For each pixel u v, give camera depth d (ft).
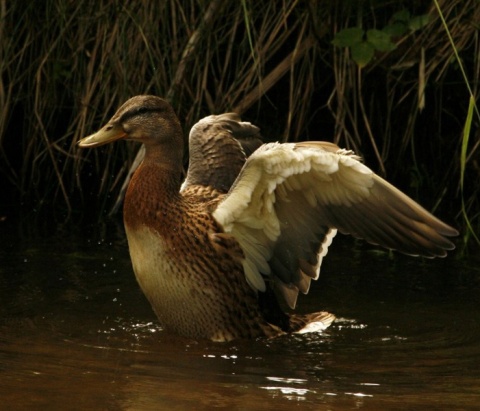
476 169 43.65
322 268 34.63
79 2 43.16
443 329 28.68
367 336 28.17
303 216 28.37
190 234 28.14
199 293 28.30
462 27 41.57
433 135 45.37
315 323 29.22
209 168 31.58
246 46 43.91
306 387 23.38
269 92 45.42
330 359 26.08
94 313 29.60
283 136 44.09
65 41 44.52
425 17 40.29
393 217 27.45
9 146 45.42
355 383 23.77
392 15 42.24
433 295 31.73
